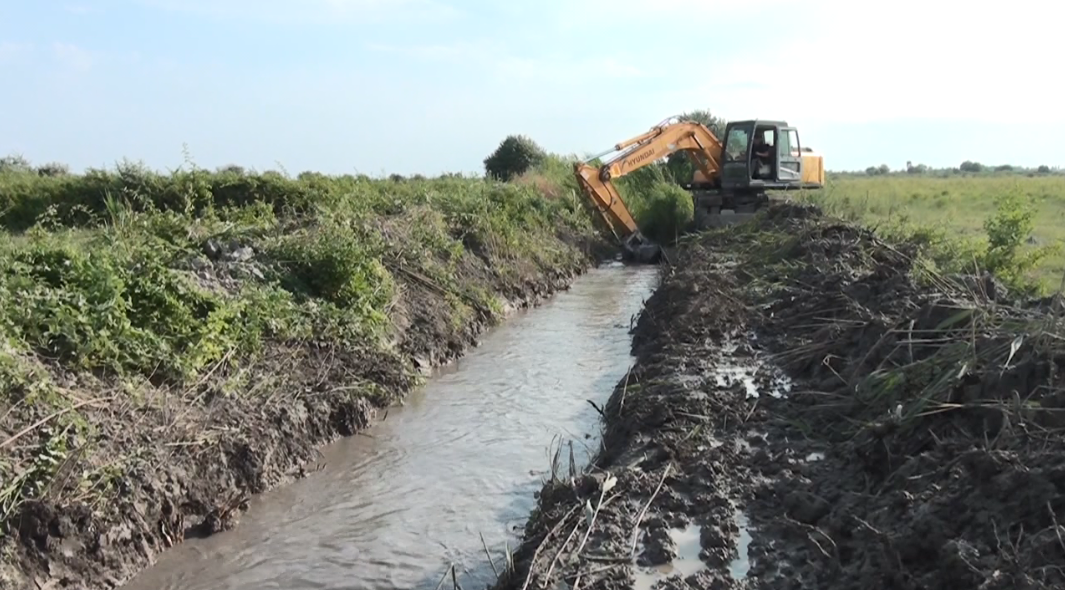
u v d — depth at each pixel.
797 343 11.05
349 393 10.54
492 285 18.08
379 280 13.63
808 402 8.86
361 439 10.08
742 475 7.35
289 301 11.48
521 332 16.16
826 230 16.00
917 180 53.53
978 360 7.31
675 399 9.16
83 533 6.62
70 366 7.89
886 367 8.56
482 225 20.00
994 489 5.40
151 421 8.01
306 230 13.74
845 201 26.42
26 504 6.40
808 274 13.98
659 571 5.97
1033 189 35.97
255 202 17.02
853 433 7.70
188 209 14.41
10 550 6.12
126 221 12.83
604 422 10.11
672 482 7.32
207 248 12.08
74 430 7.22
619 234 27.17
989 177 63.28
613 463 8.06
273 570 7.07
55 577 6.31
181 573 7.01
